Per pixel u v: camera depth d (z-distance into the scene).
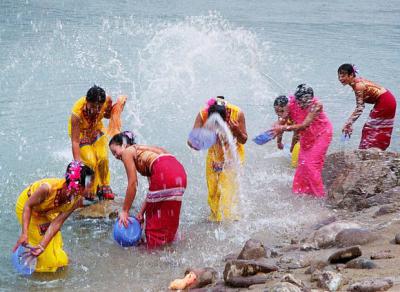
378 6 29.31
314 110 8.84
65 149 10.43
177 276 6.59
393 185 8.55
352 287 4.94
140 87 14.30
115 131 8.46
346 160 9.14
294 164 10.20
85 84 14.21
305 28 22.38
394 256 5.70
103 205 8.45
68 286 6.41
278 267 6.07
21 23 21.16
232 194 8.20
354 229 6.54
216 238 7.61
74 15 23.11
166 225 7.34
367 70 16.12
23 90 13.60
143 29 20.81
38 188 6.50
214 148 8.16
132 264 6.93
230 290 5.76
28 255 6.50
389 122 10.34
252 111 13.01
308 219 8.05
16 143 10.59
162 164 7.35
